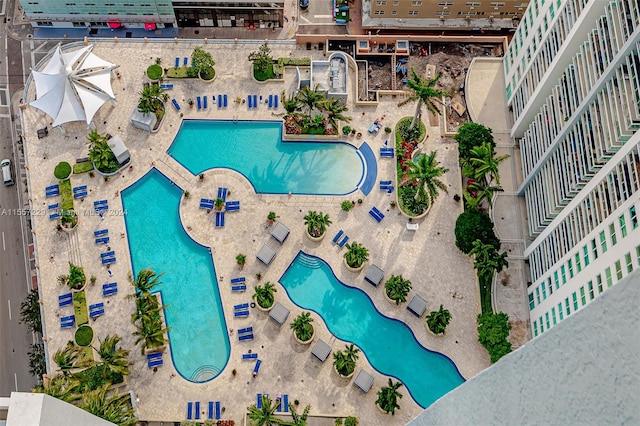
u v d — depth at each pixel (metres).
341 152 122.50
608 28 84.12
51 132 123.38
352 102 125.75
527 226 117.00
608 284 79.56
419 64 129.62
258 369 107.94
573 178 94.50
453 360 108.62
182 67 127.12
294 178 120.56
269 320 111.38
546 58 102.75
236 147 122.88
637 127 80.31
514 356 22.28
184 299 113.31
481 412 24.67
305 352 109.25
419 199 117.38
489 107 124.69
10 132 128.12
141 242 116.94
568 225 94.62
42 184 120.00
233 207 117.75
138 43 129.88
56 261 115.25
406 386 107.50
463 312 111.38
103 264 114.75
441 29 133.88
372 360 109.06
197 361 109.38
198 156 122.38
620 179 79.25
